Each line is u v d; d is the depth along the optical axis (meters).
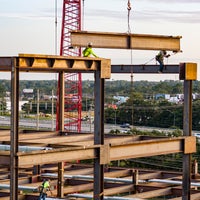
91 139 35.62
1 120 135.62
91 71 31.33
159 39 34.41
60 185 35.88
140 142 30.08
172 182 38.91
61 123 36.97
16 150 25.64
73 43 31.16
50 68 27.53
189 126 32.62
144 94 171.88
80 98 81.00
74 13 80.19
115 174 42.03
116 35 32.78
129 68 36.69
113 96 196.50
